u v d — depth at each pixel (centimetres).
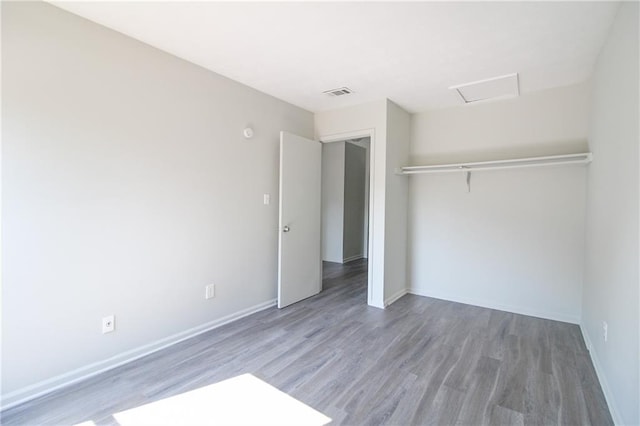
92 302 214
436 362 237
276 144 360
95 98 212
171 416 176
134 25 214
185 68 266
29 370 188
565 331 294
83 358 211
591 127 282
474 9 190
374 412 181
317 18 203
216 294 299
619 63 189
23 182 184
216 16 202
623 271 171
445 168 373
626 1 175
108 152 220
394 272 384
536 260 334
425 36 223
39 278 191
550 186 325
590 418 176
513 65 269
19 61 181
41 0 188
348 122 384
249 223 331
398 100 360
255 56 257
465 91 329
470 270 373
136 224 237
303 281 387
